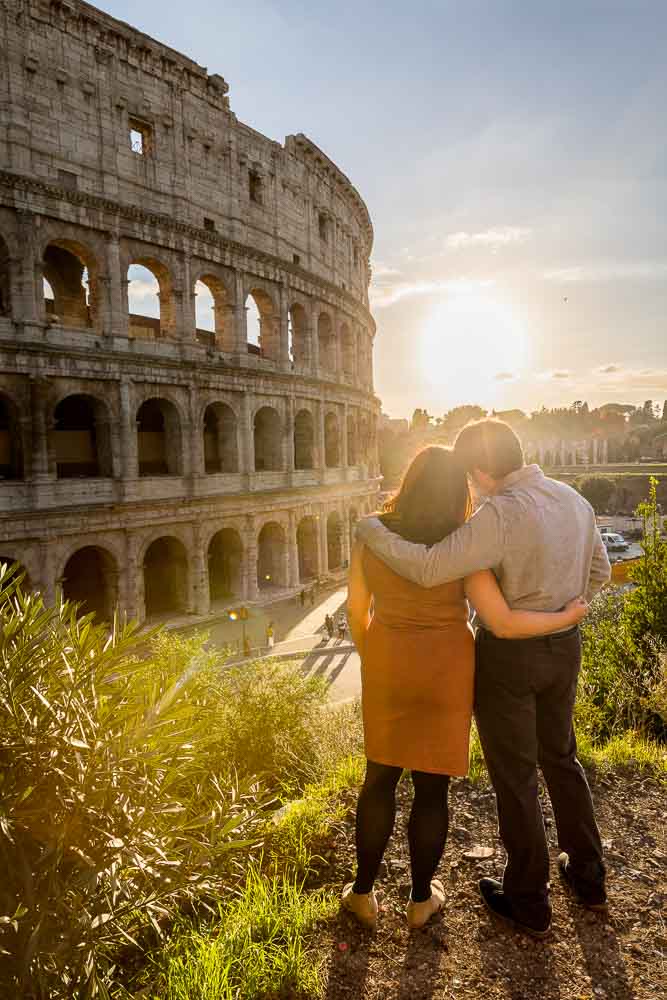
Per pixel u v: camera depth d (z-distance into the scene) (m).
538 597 4.54
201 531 45.56
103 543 39.75
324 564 59.75
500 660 4.66
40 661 4.98
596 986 4.16
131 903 4.54
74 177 38.34
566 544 4.53
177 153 43.94
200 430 45.38
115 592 40.72
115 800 4.66
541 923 4.60
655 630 13.27
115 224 39.91
